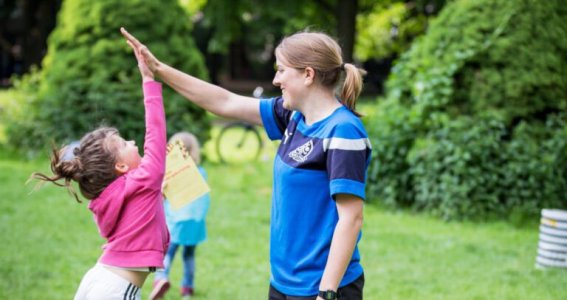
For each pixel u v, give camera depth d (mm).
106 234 2717
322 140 2414
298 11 17781
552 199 7543
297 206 2467
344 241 2348
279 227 2516
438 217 7719
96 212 2693
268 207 8195
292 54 2479
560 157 7590
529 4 7887
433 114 7895
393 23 20250
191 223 4676
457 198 7523
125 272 2656
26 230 6629
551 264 5801
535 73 7820
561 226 5762
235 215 7715
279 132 2801
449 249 6355
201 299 4824
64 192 8445
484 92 7844
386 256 6094
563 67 8047
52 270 5383
